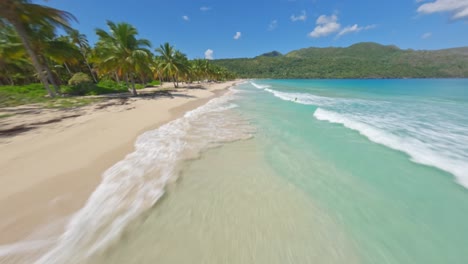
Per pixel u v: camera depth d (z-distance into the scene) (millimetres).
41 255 2326
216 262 2338
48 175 3941
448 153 5281
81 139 5996
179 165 4711
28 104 12352
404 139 6410
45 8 13586
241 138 6781
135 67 18250
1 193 3328
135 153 5242
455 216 3133
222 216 3086
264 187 3938
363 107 12859
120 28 17547
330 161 5109
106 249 2441
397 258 2451
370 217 3137
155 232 2730
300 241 2662
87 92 19047
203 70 52219
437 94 20438
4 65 18359
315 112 11117
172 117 9617
